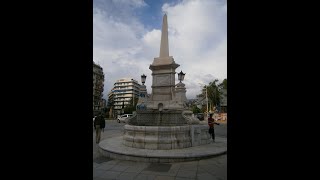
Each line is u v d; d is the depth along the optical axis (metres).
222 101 50.84
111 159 6.91
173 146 7.63
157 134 7.62
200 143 8.77
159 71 11.95
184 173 5.34
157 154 6.61
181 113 10.70
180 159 6.46
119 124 29.45
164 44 12.27
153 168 5.79
